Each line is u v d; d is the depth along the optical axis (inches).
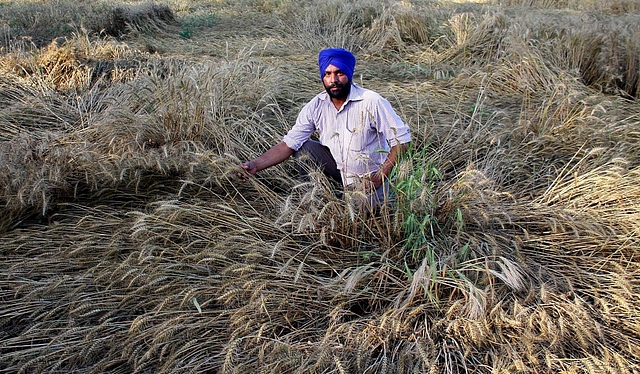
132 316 110.7
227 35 361.1
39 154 147.2
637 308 111.2
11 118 190.1
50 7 378.9
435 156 173.3
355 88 141.0
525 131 181.0
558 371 96.3
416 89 219.3
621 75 248.4
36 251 129.3
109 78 234.2
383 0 418.9
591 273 120.6
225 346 99.3
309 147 153.8
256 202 149.6
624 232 132.1
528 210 142.3
